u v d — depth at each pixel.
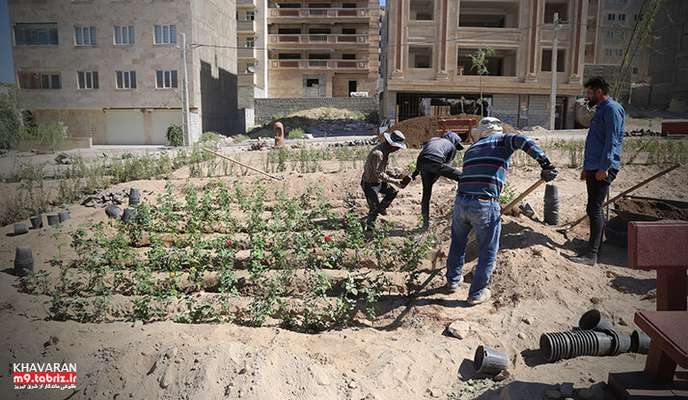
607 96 5.56
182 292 6.03
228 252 5.99
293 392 3.41
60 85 30.81
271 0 50.81
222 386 3.32
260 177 11.75
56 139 22.66
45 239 7.79
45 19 29.97
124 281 6.06
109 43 30.91
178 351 3.66
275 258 6.24
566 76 31.75
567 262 5.59
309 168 12.98
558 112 32.91
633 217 6.16
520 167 11.42
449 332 4.50
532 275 5.29
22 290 5.91
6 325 4.69
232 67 42.41
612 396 3.30
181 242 6.89
